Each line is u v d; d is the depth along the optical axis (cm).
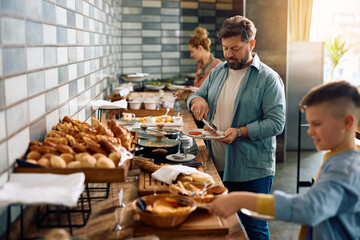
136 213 136
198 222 135
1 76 121
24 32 143
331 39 648
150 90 533
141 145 215
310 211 100
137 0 557
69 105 219
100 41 347
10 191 119
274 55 485
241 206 110
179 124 311
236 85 236
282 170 479
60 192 119
